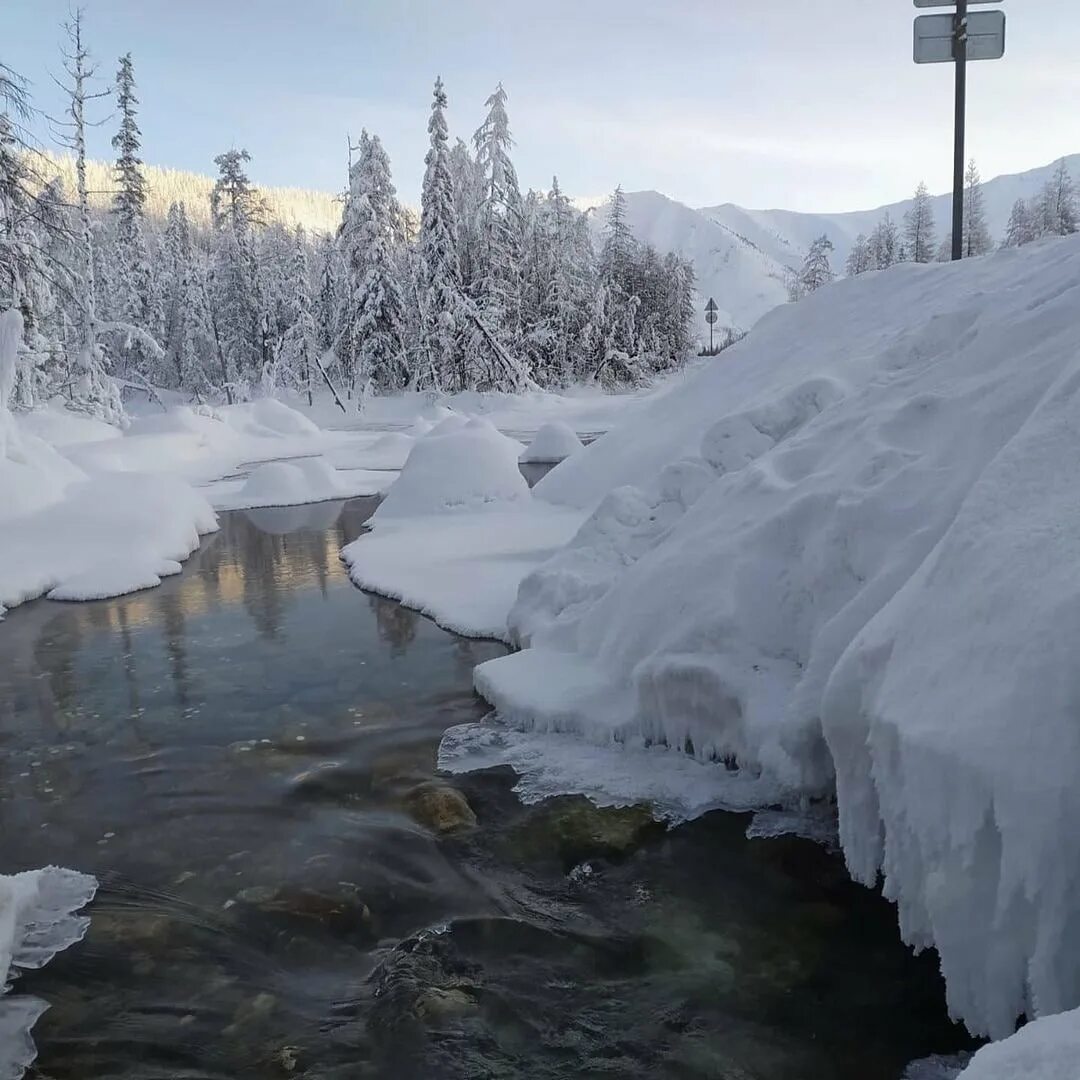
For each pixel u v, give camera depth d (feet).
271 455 88.07
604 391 150.82
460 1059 9.55
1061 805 7.91
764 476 18.58
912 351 21.67
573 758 16.63
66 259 90.99
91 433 82.74
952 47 34.45
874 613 13.47
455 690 20.79
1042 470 11.00
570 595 22.40
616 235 171.83
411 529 40.57
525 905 12.41
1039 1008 7.97
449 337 129.08
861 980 10.50
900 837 10.26
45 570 33.19
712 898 12.30
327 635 25.93
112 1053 9.83
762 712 14.69
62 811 15.84
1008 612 9.55
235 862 13.88
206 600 31.14
